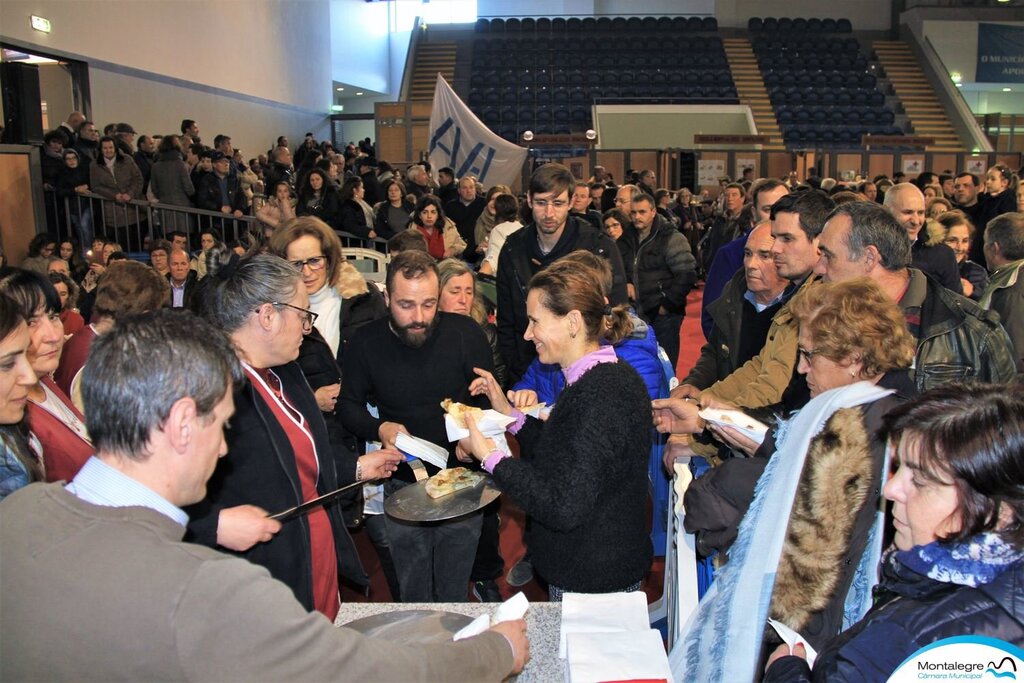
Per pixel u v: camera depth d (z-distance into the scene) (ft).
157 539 3.06
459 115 28.30
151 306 8.59
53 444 6.05
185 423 3.25
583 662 4.13
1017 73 64.59
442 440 8.21
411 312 7.76
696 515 5.02
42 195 19.81
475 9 77.82
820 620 4.45
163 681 2.85
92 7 32.71
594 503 5.41
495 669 3.75
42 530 3.07
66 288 16.16
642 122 54.85
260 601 2.98
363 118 66.03
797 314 5.29
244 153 48.37
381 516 8.83
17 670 2.90
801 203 7.90
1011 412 3.29
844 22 68.18
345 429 8.23
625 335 6.51
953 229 14.10
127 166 25.58
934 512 3.37
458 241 22.67
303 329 5.65
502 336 11.47
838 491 4.36
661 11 70.64
